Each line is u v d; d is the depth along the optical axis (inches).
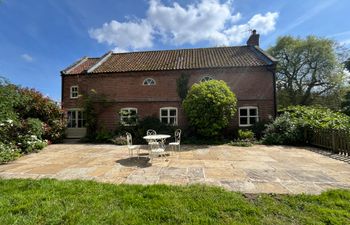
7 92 391.9
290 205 147.6
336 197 158.7
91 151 410.3
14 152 346.9
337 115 479.8
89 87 659.4
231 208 139.9
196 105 508.1
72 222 125.3
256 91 589.0
